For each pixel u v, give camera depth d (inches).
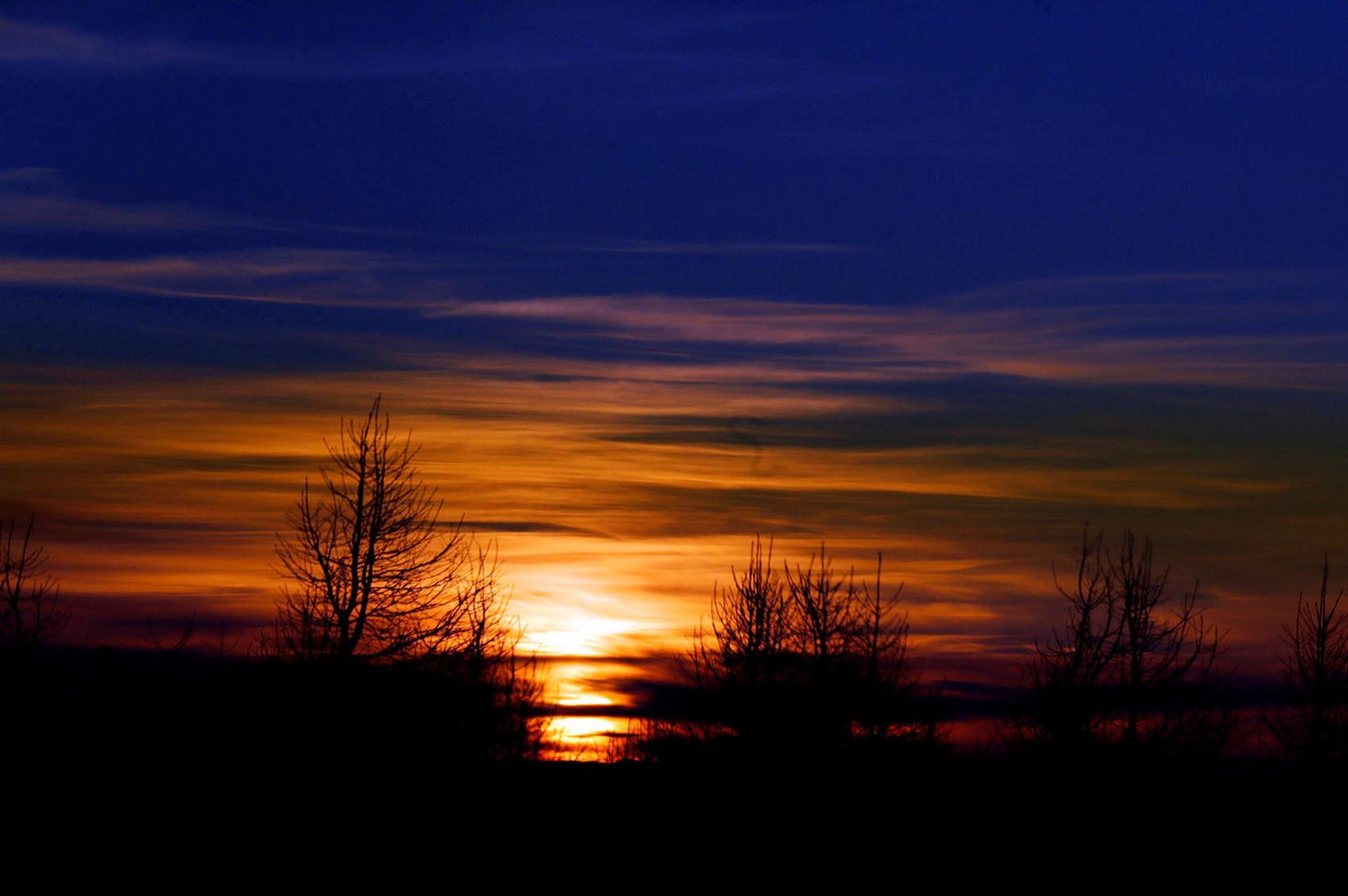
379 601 1063.6
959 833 1091.9
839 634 1149.1
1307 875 1037.8
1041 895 1045.2
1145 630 1085.8
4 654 917.8
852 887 1051.9
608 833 1065.5
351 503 1082.7
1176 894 1025.5
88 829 920.3
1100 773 1063.0
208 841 952.9
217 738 1000.9
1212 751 1065.5
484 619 1098.7
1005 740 1109.7
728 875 1047.0
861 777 1114.1
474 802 1050.7
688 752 1136.8
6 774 906.7
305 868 959.0
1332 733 1070.4
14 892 840.3
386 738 1040.2
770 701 1130.7
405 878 978.7
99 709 962.1
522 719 1096.8
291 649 1040.2
